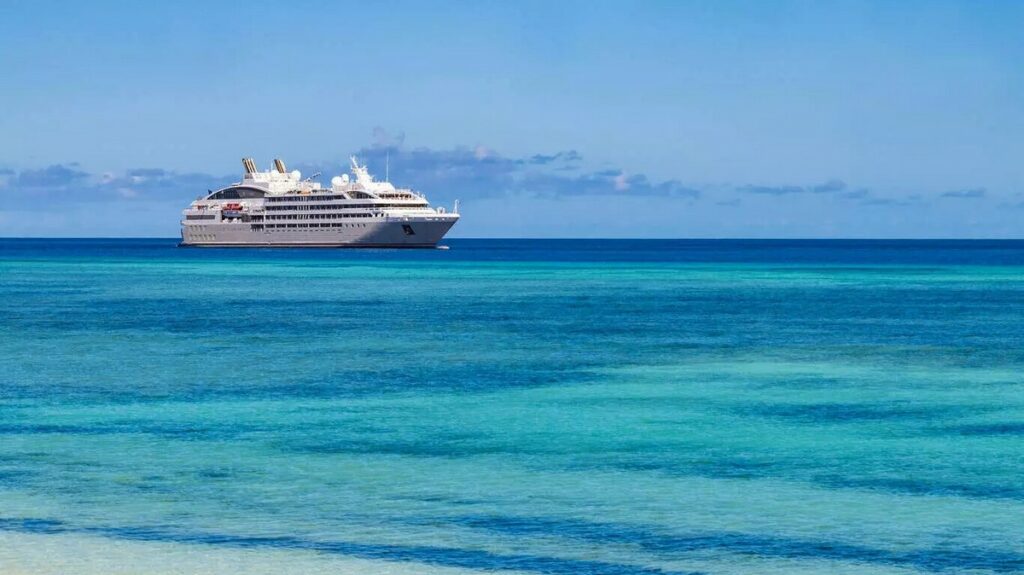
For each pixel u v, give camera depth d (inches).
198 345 2378.2
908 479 1119.6
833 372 1941.4
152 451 1248.2
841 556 869.2
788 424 1424.7
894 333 2679.6
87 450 1250.6
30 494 1050.1
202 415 1482.5
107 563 844.0
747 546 893.8
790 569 838.5
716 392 1705.2
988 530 938.1
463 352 2252.7
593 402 1606.8
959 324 2935.5
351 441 1309.1
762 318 3137.3
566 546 892.0
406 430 1379.2
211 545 892.0
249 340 2486.5
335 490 1071.6
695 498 1043.9
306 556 863.7
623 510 1001.5
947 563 853.2
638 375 1900.8
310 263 7682.1
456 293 4382.4
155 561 849.5
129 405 1560.0
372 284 5059.1
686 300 3981.3
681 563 851.4
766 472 1152.2
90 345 2368.4
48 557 857.5
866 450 1258.6
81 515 979.3
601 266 7593.5
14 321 2984.7
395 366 2020.2
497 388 1743.4
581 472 1150.3
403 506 1013.8
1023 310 3467.0
